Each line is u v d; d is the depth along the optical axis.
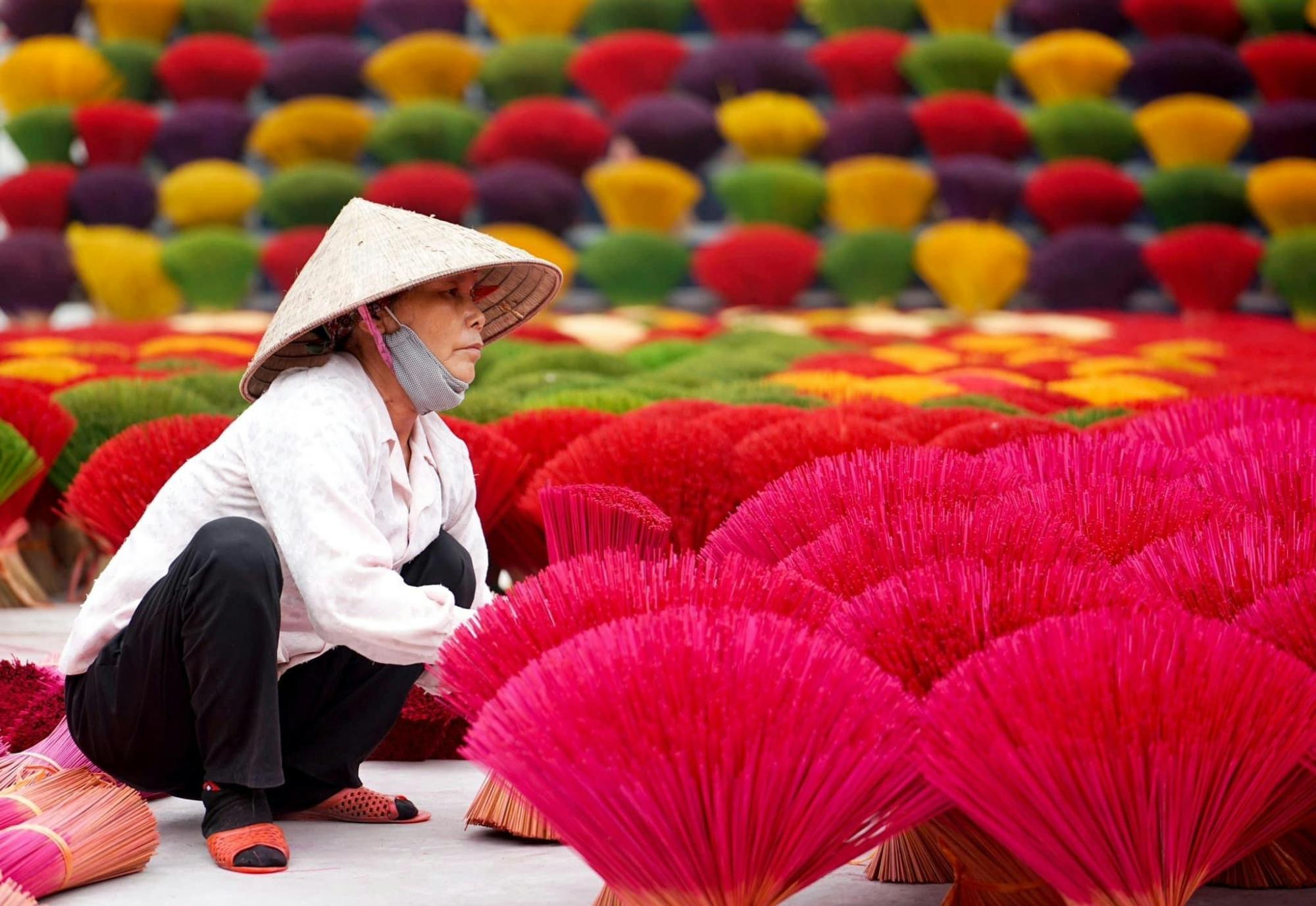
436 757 3.28
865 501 2.51
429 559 2.61
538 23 17.22
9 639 4.44
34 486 4.96
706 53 16.59
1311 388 5.57
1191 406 3.90
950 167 15.26
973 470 2.69
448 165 16.11
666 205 15.48
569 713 1.68
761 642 1.72
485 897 2.21
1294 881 2.24
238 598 2.32
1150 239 16.27
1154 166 17.14
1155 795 1.64
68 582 5.52
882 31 16.73
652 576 2.01
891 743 1.70
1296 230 15.29
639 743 1.61
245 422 2.45
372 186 14.94
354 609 2.29
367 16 17.58
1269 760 1.67
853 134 15.89
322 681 2.63
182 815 2.70
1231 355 9.84
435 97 16.56
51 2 17.19
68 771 2.45
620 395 5.63
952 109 15.52
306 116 15.71
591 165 15.95
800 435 3.89
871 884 2.27
